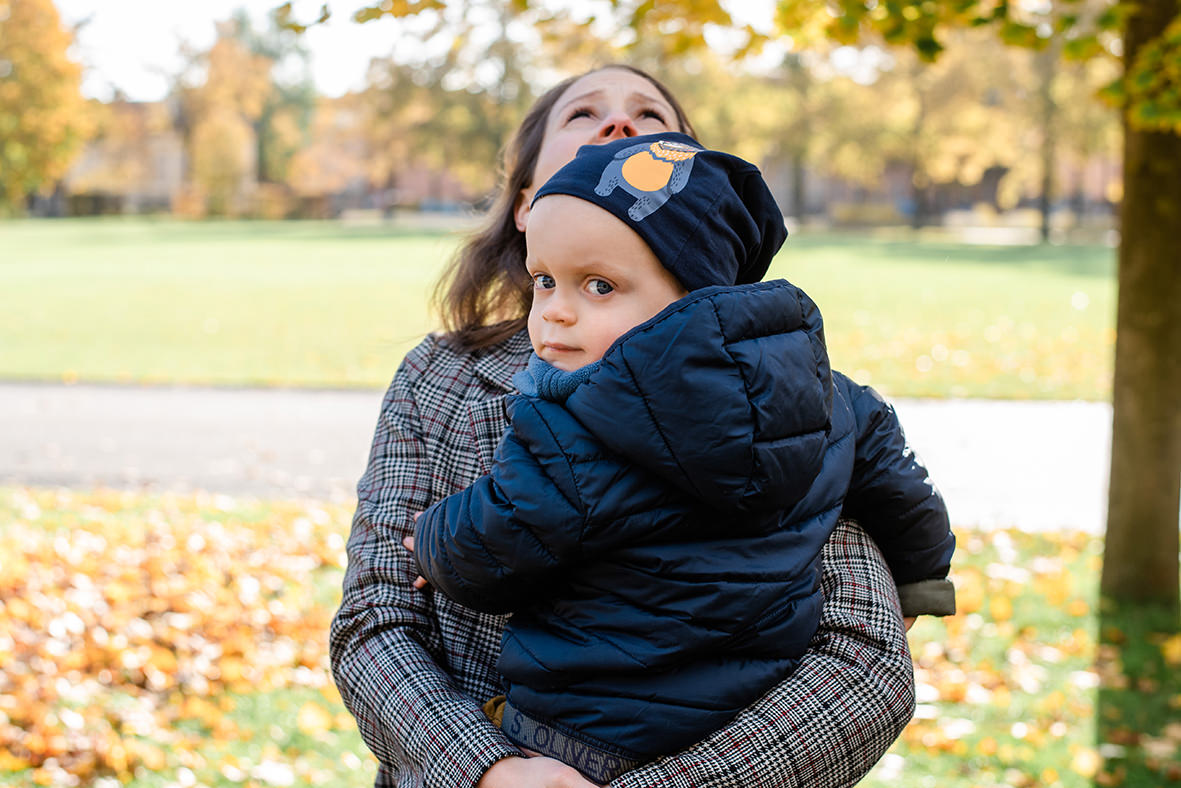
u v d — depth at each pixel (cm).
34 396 1088
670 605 123
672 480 119
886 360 1303
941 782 354
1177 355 504
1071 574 559
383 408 170
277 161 7406
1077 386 1140
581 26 445
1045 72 4362
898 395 1093
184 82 6606
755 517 124
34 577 524
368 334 1547
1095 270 2630
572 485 122
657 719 123
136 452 853
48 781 350
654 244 126
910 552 149
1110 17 409
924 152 4922
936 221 5975
